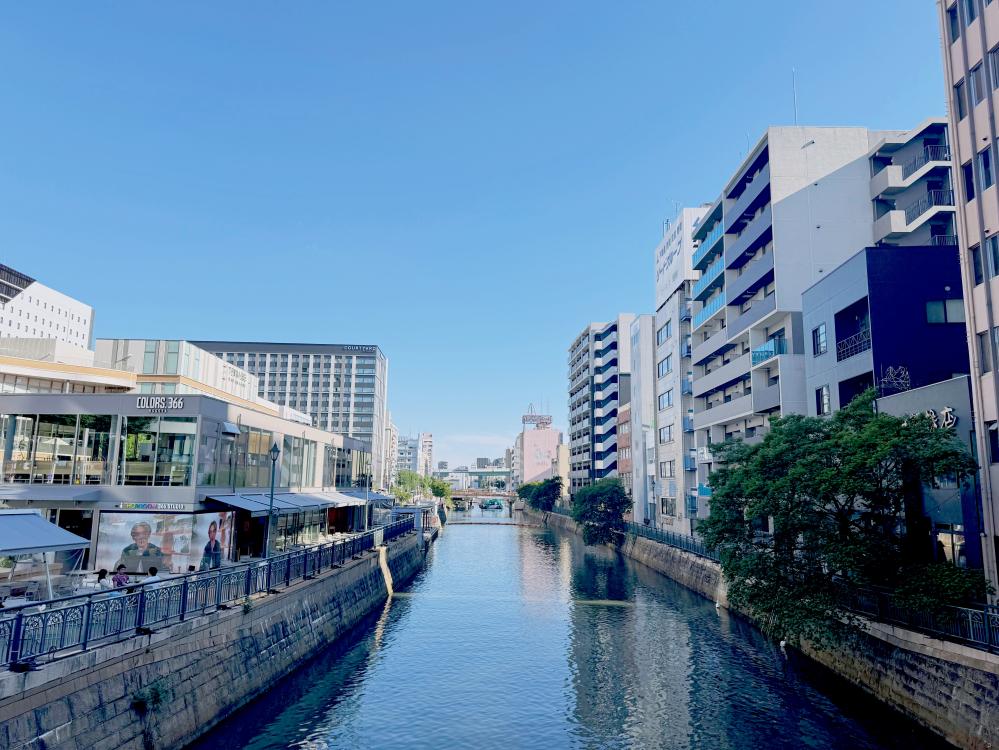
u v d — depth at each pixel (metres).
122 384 45.97
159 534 26.16
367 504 56.00
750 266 43.97
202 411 27.73
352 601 30.72
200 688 16.30
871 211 40.50
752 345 43.78
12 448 27.22
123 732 13.13
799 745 17.47
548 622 33.00
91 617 12.84
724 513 24.30
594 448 105.69
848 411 22.00
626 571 52.34
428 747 17.50
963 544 19.94
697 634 30.30
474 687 22.64
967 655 15.62
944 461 17.91
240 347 161.62
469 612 35.53
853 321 29.64
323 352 162.00
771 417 24.61
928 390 22.56
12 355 49.47
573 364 125.62
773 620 23.05
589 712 20.30
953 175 21.91
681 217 62.78
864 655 20.64
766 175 41.69
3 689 10.52
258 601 20.52
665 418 64.69
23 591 18.05
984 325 20.03
